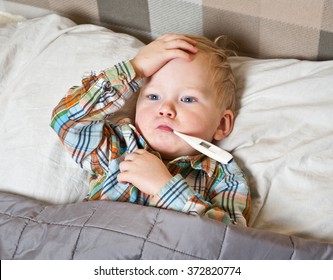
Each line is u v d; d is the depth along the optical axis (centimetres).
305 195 97
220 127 110
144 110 104
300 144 102
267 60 117
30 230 94
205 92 104
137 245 87
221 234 86
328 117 104
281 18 117
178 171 105
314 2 112
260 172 101
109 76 103
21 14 148
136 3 132
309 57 120
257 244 85
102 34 125
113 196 101
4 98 120
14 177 107
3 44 129
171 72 104
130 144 106
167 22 131
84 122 103
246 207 100
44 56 123
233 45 126
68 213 95
